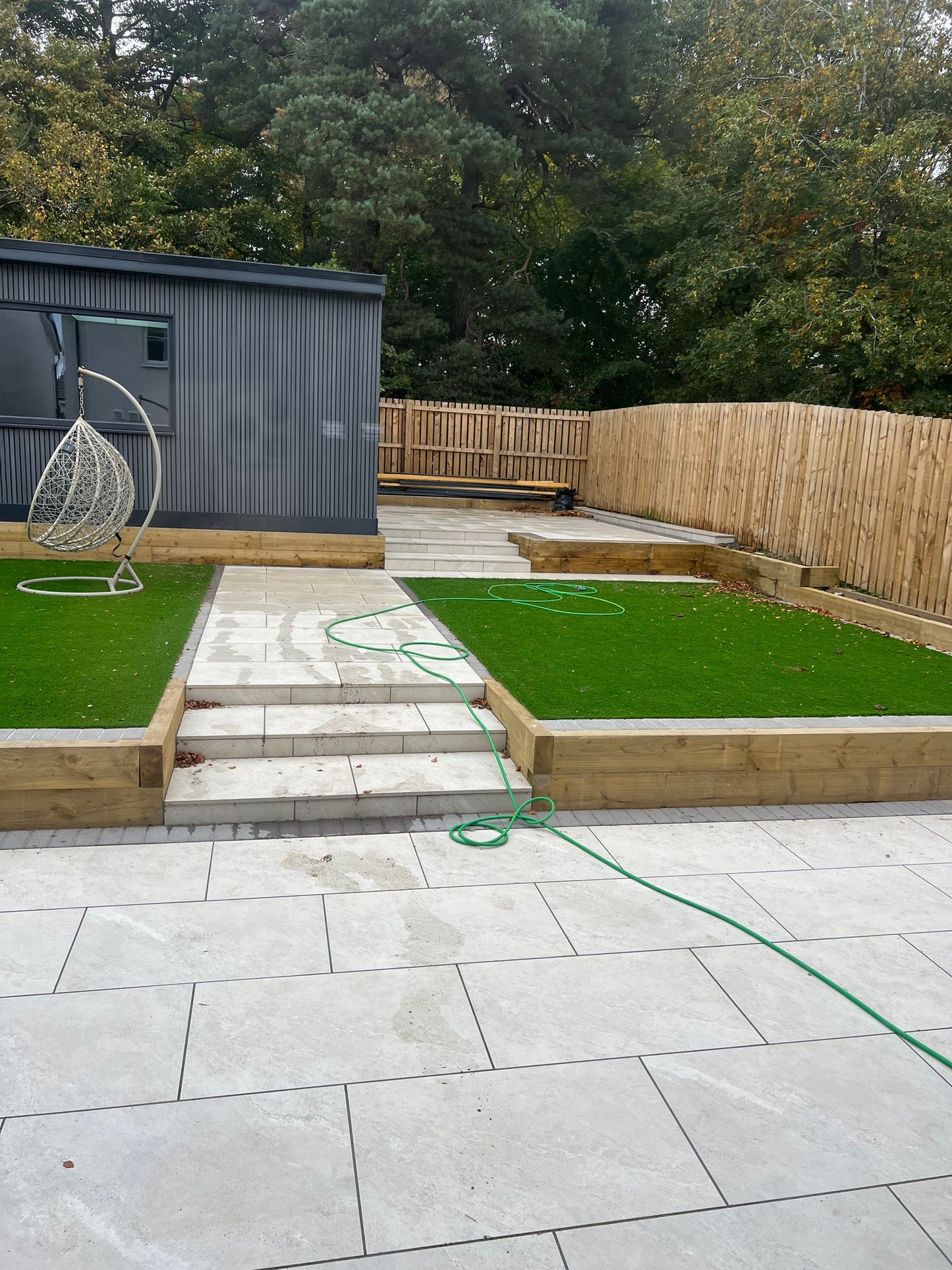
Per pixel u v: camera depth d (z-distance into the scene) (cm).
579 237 2319
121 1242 197
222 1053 262
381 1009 288
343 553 954
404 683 536
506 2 1750
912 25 1398
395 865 390
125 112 2045
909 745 497
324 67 1844
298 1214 208
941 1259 207
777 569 938
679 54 2145
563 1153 232
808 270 1568
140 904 343
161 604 714
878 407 1492
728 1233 211
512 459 1673
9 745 392
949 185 1366
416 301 2281
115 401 883
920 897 390
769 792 486
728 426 1139
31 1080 246
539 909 359
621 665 625
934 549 791
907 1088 267
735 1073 269
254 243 2341
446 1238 204
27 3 1889
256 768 458
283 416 920
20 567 838
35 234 1614
